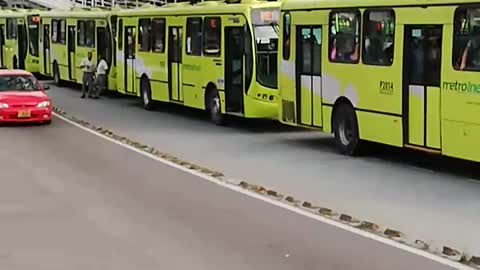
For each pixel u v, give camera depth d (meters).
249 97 26.95
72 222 13.15
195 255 11.03
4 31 57.47
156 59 33.66
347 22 21.11
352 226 12.91
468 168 19.09
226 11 27.81
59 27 47.78
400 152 21.89
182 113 33.62
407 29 18.67
